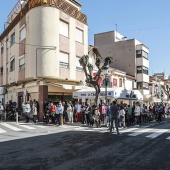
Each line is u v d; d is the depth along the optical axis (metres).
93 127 18.69
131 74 46.47
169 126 20.12
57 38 24.98
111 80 33.97
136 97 23.81
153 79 54.19
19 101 28.73
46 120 20.50
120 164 7.26
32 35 24.72
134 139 12.28
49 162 7.46
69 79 26.09
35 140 11.89
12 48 31.27
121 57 47.59
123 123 19.06
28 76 25.41
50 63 24.12
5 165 7.10
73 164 7.22
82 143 10.98
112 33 48.81
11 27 31.61
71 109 21.38
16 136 13.34
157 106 29.66
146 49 48.34
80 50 28.73
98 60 21.70
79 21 28.80
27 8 25.89
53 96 24.83
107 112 18.59
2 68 36.25
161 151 9.22
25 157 8.14
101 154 8.63
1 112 22.86
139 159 7.91
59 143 10.98
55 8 24.86
